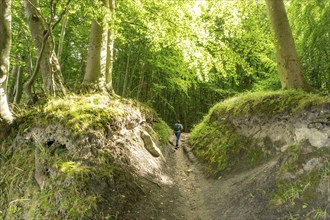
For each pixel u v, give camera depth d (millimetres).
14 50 14141
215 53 10523
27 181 5949
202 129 12672
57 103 7285
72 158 5984
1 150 6844
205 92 27719
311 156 5594
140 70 19562
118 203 5395
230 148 8867
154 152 8742
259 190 5809
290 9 11250
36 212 5227
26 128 6777
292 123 6836
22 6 12375
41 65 8188
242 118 9250
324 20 9398
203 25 9742
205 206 6605
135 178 6434
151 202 6000
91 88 9211
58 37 15867
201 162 10031
